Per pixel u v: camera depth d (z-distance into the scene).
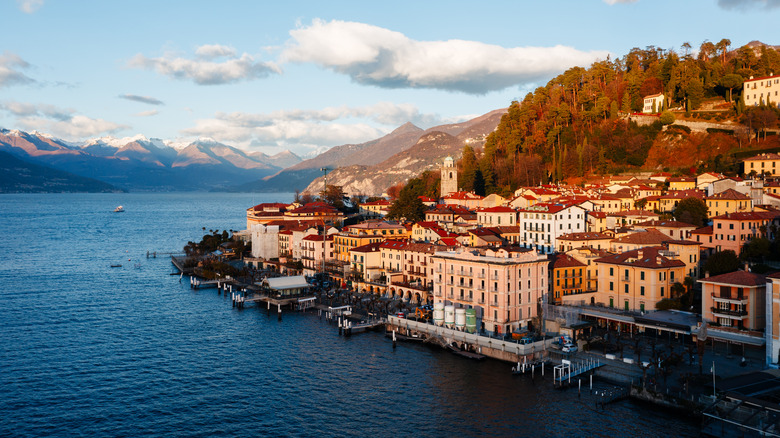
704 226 171.50
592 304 144.00
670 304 129.12
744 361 104.50
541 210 180.50
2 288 198.38
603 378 107.06
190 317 161.25
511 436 86.88
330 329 148.50
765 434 79.50
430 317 146.25
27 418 92.75
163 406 98.00
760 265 131.12
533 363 114.94
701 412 88.56
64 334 140.38
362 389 106.00
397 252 179.25
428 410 96.62
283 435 87.94
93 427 89.94
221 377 112.12
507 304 128.00
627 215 186.12
